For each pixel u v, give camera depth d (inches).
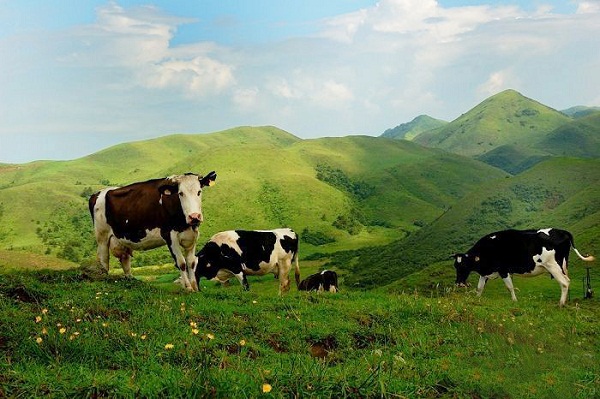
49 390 248.7
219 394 252.8
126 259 601.6
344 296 609.0
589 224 3191.4
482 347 430.9
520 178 5910.4
